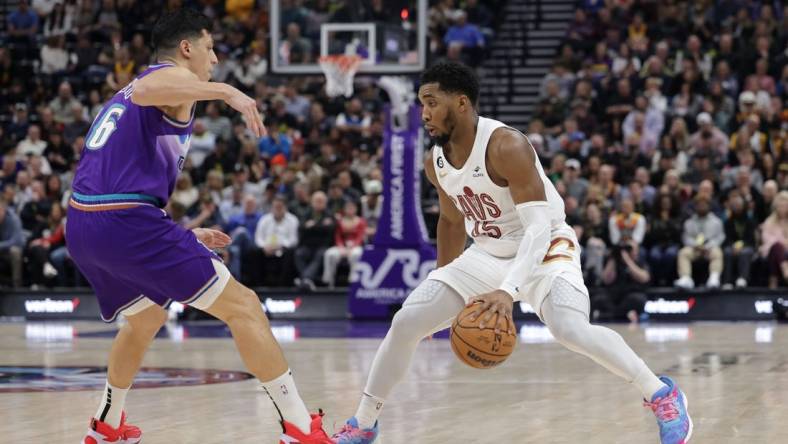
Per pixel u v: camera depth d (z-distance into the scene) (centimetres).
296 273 1483
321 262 1473
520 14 1959
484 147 456
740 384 714
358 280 1390
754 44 1745
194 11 468
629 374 445
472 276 470
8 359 940
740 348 991
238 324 445
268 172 1639
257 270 1483
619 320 1398
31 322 1462
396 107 1366
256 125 423
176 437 521
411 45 1380
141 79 438
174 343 1100
